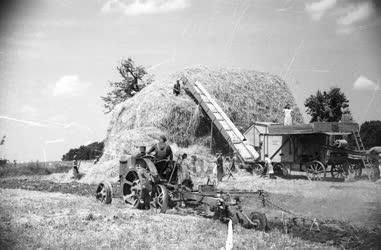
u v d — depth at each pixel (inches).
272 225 359.6
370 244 305.3
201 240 301.4
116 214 390.9
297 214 410.9
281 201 492.7
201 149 1026.1
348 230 347.9
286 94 1331.2
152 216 390.3
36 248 276.8
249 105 1212.5
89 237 304.0
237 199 372.8
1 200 482.6
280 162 879.7
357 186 656.4
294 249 285.4
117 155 932.0
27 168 995.9
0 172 943.0
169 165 452.1
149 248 280.4
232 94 1197.1
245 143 979.3
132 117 1069.1
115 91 1508.4
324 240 314.8
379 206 458.9
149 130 983.0
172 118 1032.8
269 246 289.3
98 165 908.0
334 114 863.1
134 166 462.6
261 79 1306.6
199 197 393.4
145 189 427.2
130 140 942.4
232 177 844.6
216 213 374.9
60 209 422.3
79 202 470.6
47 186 702.5
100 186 486.3
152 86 1143.6
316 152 835.4
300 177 865.5
